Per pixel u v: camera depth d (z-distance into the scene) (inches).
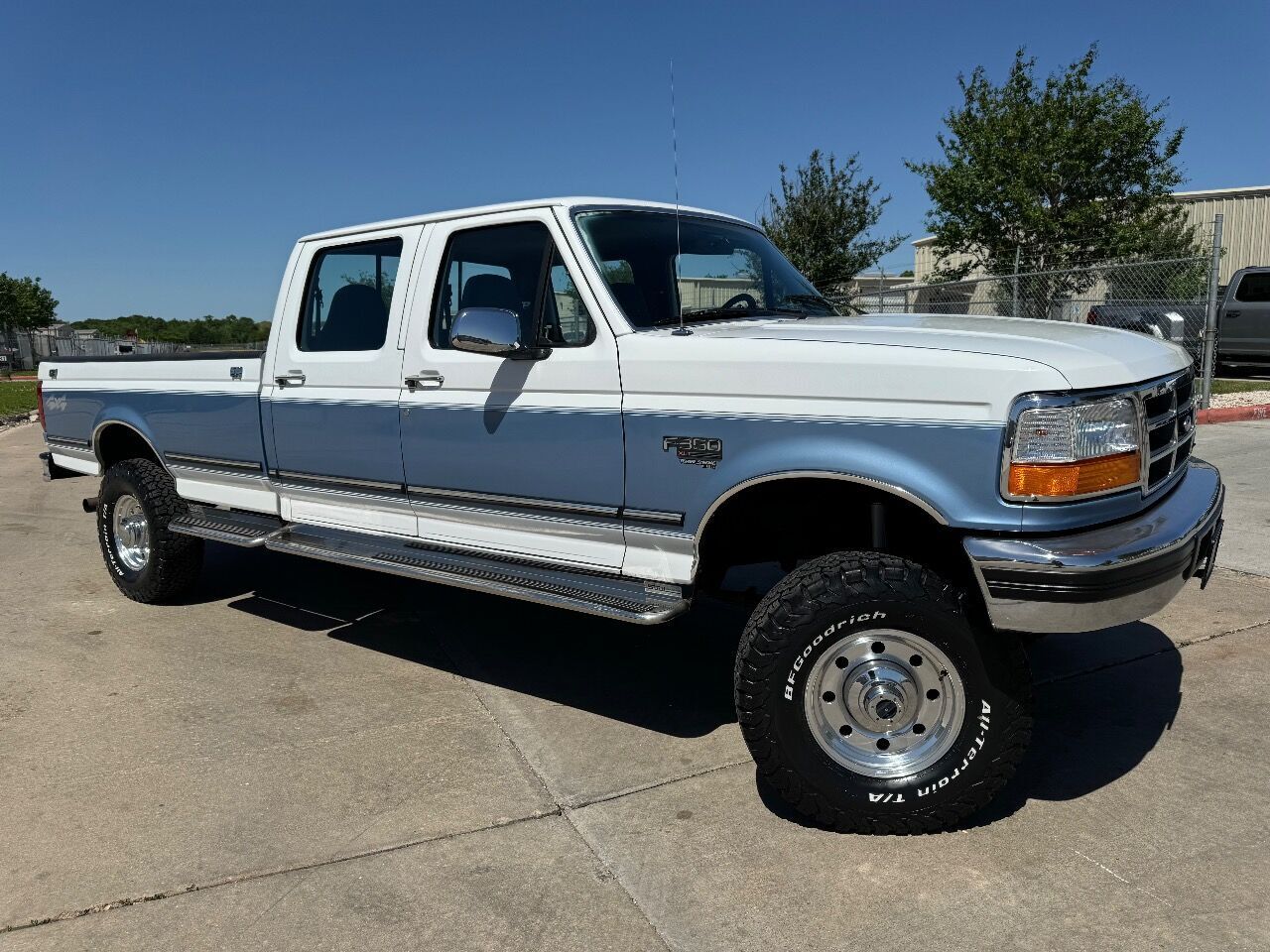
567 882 112.4
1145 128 832.9
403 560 165.6
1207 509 125.0
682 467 132.3
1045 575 107.0
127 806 131.1
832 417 118.8
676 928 103.5
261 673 179.9
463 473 159.8
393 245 172.4
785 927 103.0
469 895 110.2
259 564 263.3
